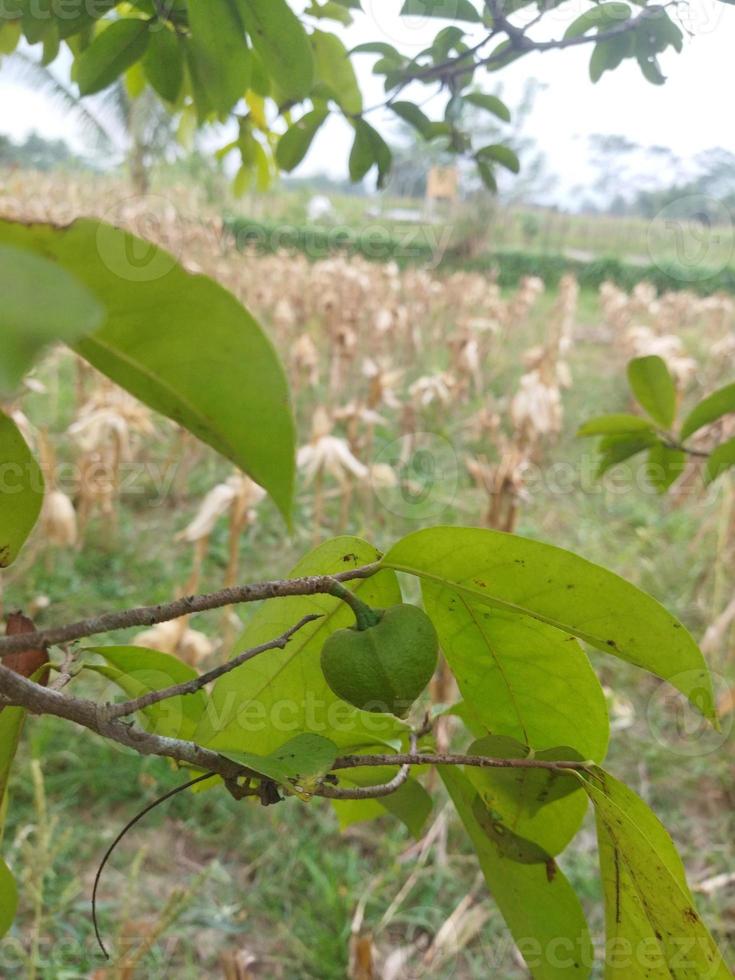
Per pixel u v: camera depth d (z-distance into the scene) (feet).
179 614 1.59
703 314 34.99
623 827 1.90
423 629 1.92
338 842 8.80
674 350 21.77
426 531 1.85
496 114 3.44
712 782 9.83
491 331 26.58
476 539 1.84
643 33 2.77
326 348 24.43
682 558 15.30
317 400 19.79
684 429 4.06
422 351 27.35
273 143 4.18
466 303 29.22
